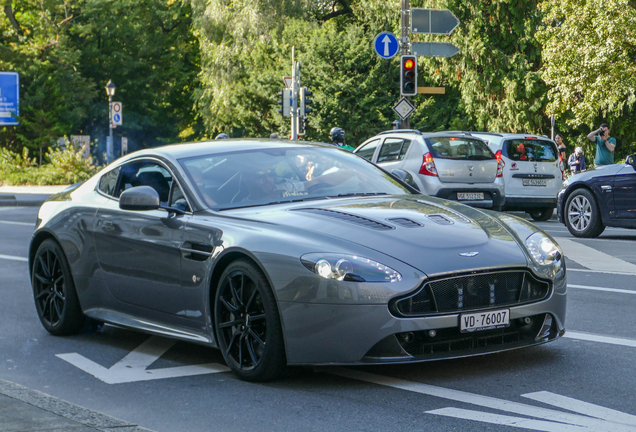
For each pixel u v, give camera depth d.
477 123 44.12
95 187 7.64
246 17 49.44
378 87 45.72
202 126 64.56
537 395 5.08
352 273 5.16
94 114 57.56
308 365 5.29
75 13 58.12
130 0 59.09
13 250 14.56
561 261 5.89
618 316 7.71
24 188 38.00
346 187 6.77
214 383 5.62
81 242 7.26
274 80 48.44
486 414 4.70
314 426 4.59
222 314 5.83
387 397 5.11
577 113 37.75
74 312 7.39
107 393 5.47
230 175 6.62
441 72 44.56
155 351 6.75
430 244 5.43
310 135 45.75
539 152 21.92
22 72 48.72
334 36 46.28
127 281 6.76
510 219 6.23
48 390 5.59
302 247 5.36
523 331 5.69
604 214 15.02
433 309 5.21
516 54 41.97
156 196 6.43
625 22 35.09
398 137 18.34
